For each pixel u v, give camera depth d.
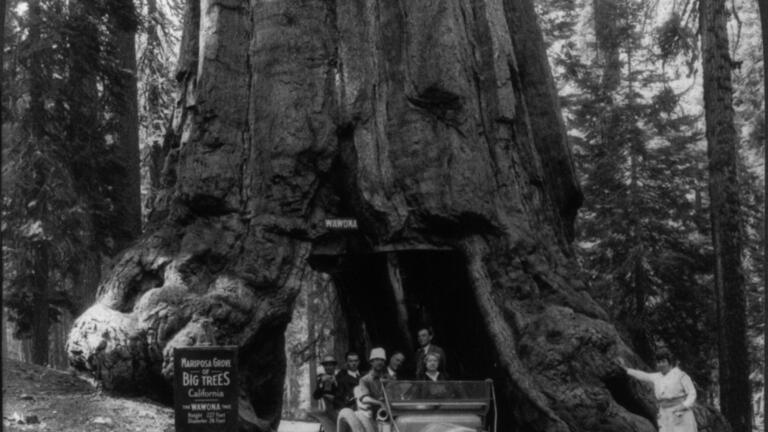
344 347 32.78
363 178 21.09
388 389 13.17
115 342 18.47
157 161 34.66
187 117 21.09
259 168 20.78
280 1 21.56
